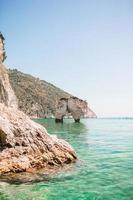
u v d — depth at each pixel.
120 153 18.75
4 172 11.62
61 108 87.81
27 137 13.57
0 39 49.03
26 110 178.75
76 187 10.23
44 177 11.56
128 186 10.38
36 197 9.05
